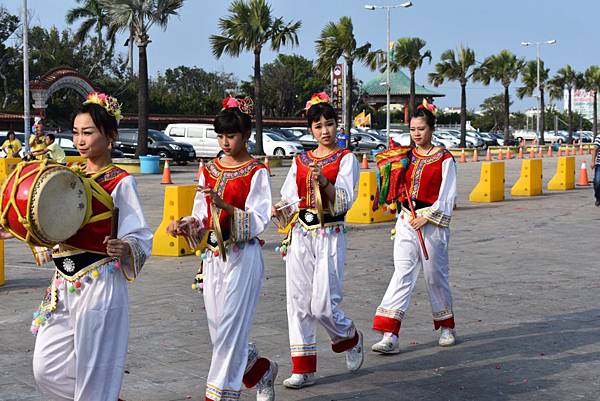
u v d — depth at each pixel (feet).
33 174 13.64
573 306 28.22
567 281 32.60
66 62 198.70
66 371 14.64
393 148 23.15
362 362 20.88
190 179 91.56
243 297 16.92
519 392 19.20
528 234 46.52
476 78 187.62
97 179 14.64
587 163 131.44
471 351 22.74
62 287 14.51
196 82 297.53
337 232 19.61
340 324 19.86
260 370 17.76
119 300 14.64
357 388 19.53
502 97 374.43
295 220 19.67
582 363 21.54
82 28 148.77
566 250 40.60
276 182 83.15
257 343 23.44
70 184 13.85
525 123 392.68
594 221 52.54
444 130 224.53
